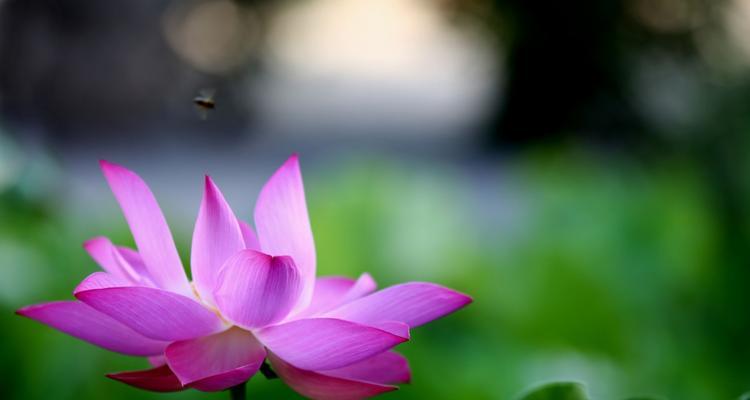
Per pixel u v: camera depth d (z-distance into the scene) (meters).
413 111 11.50
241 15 8.95
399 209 2.32
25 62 6.85
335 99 12.13
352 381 1.20
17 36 6.75
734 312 2.17
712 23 8.28
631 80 8.75
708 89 3.44
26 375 1.69
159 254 1.24
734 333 2.14
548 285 2.21
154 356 1.24
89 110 7.79
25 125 6.82
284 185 1.25
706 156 2.82
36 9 6.88
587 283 2.19
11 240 1.88
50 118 7.33
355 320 1.22
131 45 8.00
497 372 1.78
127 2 7.89
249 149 8.91
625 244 2.29
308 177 5.58
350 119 10.80
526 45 9.34
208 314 1.20
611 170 2.84
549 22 9.12
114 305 1.18
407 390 1.66
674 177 2.73
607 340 2.15
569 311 2.19
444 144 9.59
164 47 8.34
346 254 2.26
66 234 2.08
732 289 2.19
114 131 8.07
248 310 1.20
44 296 1.86
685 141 3.24
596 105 8.98
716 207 2.47
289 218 1.25
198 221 1.24
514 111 9.61
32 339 1.71
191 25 8.81
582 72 9.05
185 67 8.69
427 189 2.43
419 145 9.48
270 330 1.20
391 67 15.23
